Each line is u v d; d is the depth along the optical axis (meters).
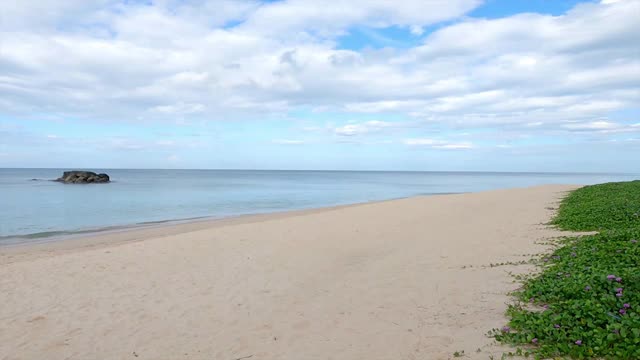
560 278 8.69
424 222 20.55
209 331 7.57
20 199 41.34
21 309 8.81
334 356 6.35
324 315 8.12
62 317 8.35
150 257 13.45
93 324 7.98
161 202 39.88
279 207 35.97
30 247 17.19
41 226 23.77
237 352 6.68
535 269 10.34
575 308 6.73
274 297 9.38
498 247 13.58
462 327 7.10
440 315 7.74
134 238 19.47
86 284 10.56
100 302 9.22
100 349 6.93
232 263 12.61
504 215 22.03
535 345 6.12
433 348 6.38
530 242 14.07
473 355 6.04
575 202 24.44
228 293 9.73
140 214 30.11
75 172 77.81
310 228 19.16
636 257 9.12
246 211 32.50
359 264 12.18
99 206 35.47
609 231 13.17
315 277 10.91
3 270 11.91
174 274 11.43
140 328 7.77
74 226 23.72
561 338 5.97
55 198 42.78
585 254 10.32
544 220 19.22
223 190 60.28
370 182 103.69
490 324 7.13
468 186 80.38
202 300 9.27
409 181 113.81
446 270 11.02
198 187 67.62
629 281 7.53
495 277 9.97
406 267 11.58
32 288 10.23
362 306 8.52
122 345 7.07
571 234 14.91
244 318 8.15
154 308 8.80
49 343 7.18
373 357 6.23
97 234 20.72
